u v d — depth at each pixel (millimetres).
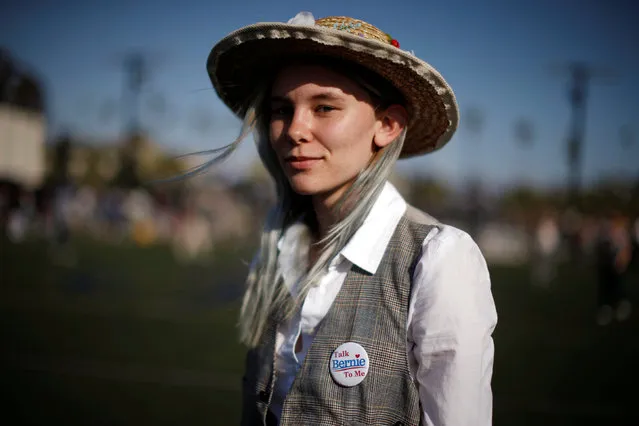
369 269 1168
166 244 19750
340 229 1229
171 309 7355
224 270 12102
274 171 1503
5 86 23766
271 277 1400
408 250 1156
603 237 8945
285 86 1240
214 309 7449
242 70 1450
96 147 33594
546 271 14398
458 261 1081
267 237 1451
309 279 1224
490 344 1083
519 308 9312
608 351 6086
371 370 1089
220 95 1544
